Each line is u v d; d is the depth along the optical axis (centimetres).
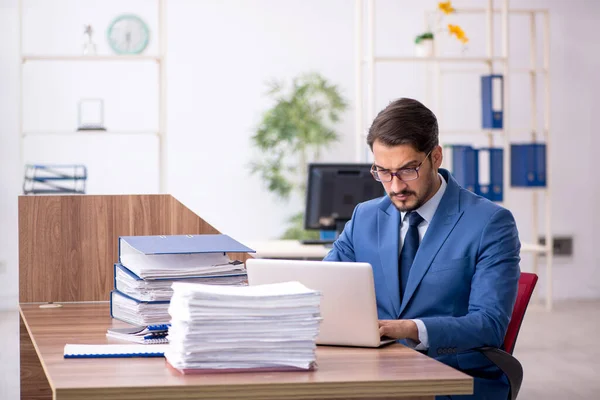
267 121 731
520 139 775
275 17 754
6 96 705
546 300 759
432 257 236
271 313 168
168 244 231
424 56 630
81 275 282
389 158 227
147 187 739
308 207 507
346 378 162
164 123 557
